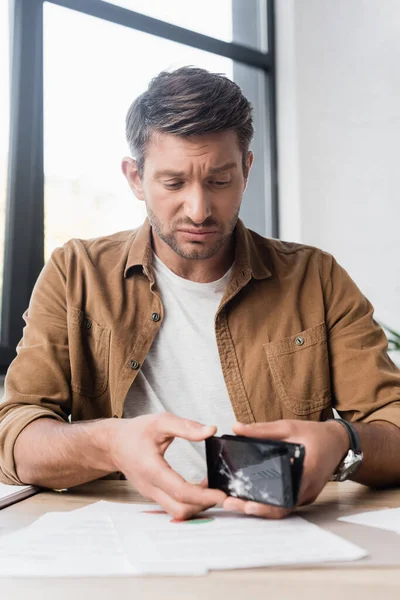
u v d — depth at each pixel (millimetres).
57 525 713
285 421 829
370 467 973
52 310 1316
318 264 1414
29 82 2412
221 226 1152
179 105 1074
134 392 1305
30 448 995
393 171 2895
